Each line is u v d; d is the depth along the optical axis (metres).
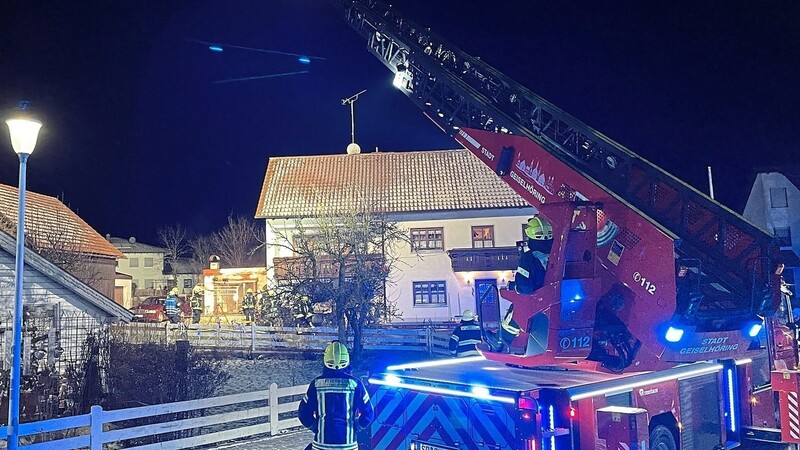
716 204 7.02
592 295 6.45
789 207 33.03
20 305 7.83
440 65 9.46
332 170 35.91
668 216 7.21
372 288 22.52
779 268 6.90
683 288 6.45
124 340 13.60
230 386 16.20
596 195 6.65
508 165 7.78
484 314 7.64
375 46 10.87
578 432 5.26
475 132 8.45
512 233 32.31
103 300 14.65
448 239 32.34
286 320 24.41
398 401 6.14
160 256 66.25
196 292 32.03
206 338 22.28
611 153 7.75
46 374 12.51
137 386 12.02
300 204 33.03
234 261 56.25
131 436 9.01
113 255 34.00
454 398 5.69
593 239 6.54
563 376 6.23
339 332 21.47
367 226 25.31
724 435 6.75
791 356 7.37
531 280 6.89
